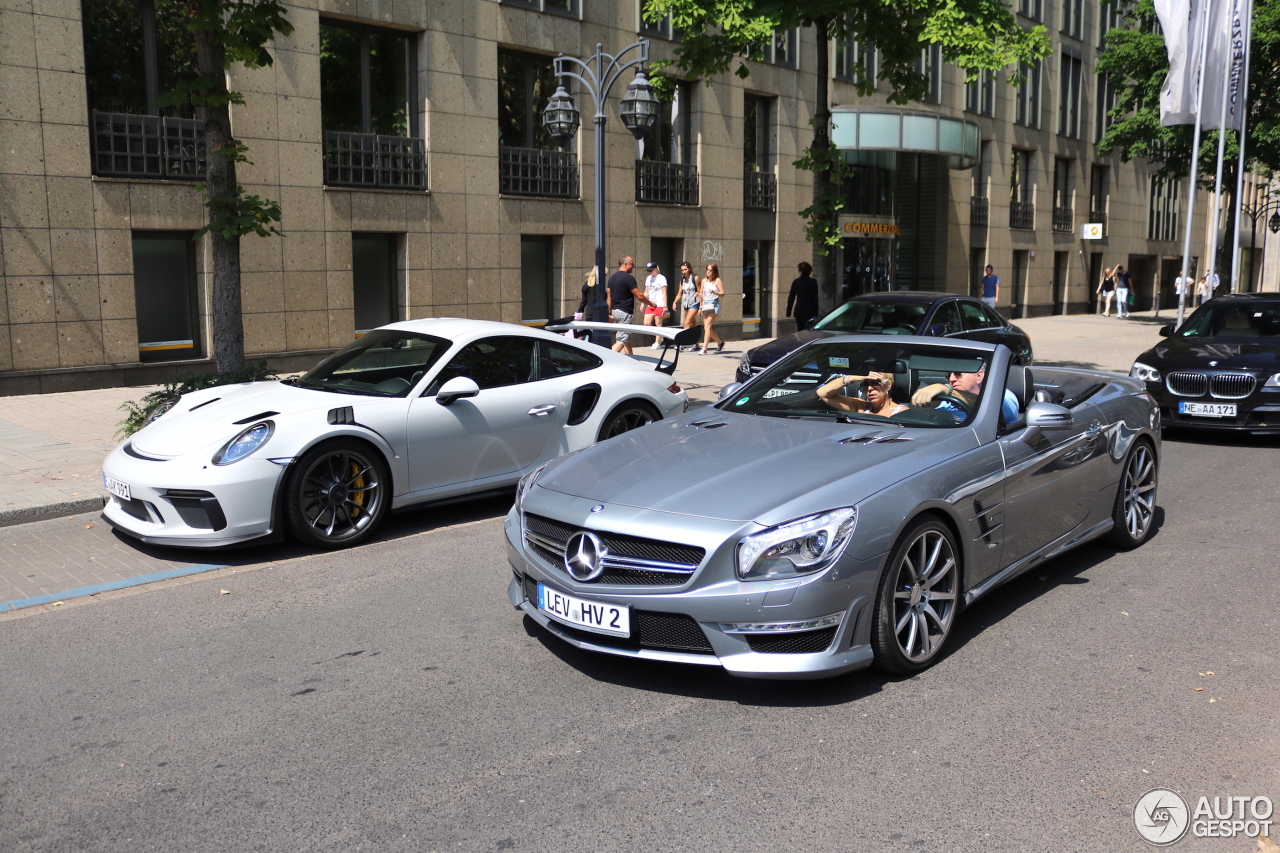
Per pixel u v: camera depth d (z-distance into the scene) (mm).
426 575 5824
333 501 6379
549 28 18641
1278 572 5684
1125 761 3463
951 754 3527
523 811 3182
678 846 2965
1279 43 27016
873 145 24969
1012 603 5180
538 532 4367
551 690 4137
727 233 22578
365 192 16234
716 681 4203
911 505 4090
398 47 16859
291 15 15148
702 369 16828
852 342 5621
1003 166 33500
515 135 18641
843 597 3846
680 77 21234
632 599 3900
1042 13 35031
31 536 6781
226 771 3490
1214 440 10453
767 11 12648
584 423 7676
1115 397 6082
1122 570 5754
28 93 12836
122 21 13711
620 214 20250
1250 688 4070
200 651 4648
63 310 13367
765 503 3945
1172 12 22578
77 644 4770
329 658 4535
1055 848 2930
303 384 7117
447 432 6855
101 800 3311
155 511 6062
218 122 9836
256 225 9773
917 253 30672
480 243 17859
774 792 3275
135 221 13898
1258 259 58062
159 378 14320
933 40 12523
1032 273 35938
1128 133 32188
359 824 3121
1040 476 5031
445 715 3910
